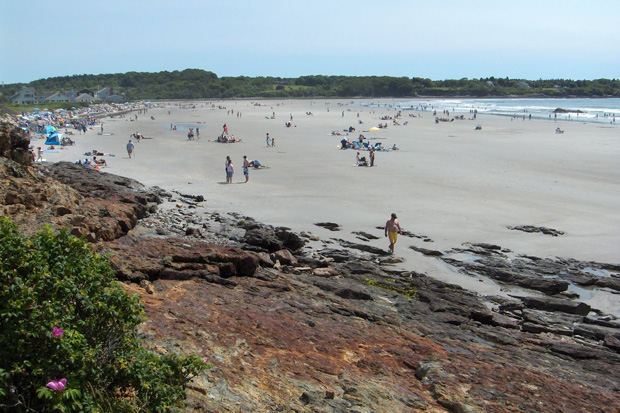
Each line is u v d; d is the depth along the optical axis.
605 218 25.88
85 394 5.40
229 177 34.69
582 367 12.38
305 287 15.85
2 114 74.56
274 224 24.38
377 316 14.12
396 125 90.12
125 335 6.42
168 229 21.22
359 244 21.62
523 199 29.95
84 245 6.58
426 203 28.89
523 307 16.06
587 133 72.81
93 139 62.72
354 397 8.55
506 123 95.19
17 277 5.45
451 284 17.62
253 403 7.73
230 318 11.30
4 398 5.21
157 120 103.69
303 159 46.06
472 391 9.48
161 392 5.96
